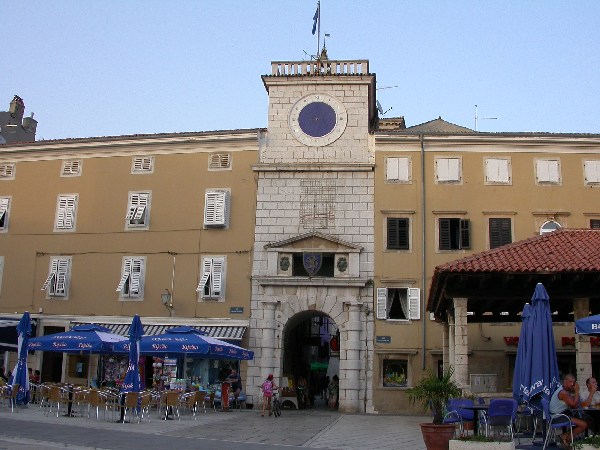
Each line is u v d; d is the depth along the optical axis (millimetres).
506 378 32469
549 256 21703
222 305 34531
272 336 33719
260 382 33344
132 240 36250
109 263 36281
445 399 16562
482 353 32719
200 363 34250
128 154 37375
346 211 34688
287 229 34875
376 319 33375
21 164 38812
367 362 33062
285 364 34844
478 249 33812
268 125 36062
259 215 35125
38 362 36156
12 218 38156
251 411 31234
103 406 25391
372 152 35281
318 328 45438
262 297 34188
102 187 37312
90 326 27188
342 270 34000
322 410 34000
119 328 35031
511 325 32844
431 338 32969
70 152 38094
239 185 35719
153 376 33938
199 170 36312
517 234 33875
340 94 36062
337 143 35500
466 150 34938
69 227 37219
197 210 35844
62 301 36469
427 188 34656
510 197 34312
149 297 35375
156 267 35656
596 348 32281
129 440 17250
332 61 36375
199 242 35438
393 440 19844
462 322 21938
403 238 34188
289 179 35344
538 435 18875
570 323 32531
